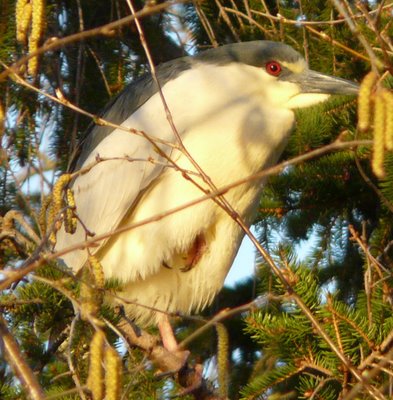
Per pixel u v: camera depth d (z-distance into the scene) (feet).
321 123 34.40
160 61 39.91
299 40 36.76
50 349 27.58
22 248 24.97
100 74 38.09
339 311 25.59
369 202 35.12
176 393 28.22
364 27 33.60
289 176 34.53
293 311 26.45
